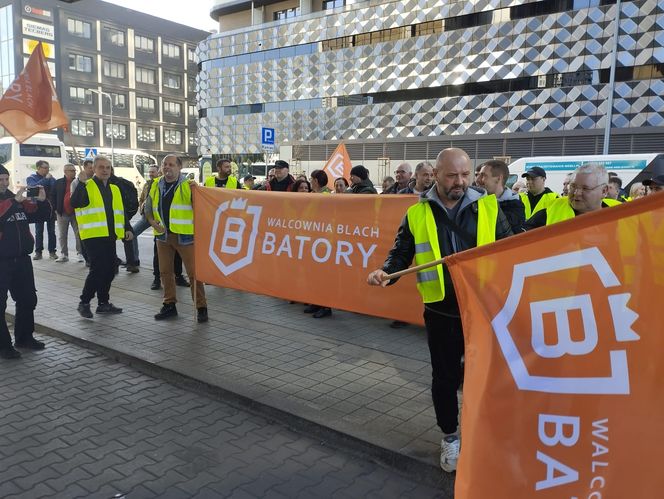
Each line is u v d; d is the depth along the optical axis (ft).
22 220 17.48
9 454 11.50
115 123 192.75
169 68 207.51
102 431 12.65
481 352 7.18
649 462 5.75
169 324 20.85
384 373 15.93
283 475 10.96
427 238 10.23
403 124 119.03
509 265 6.97
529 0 100.94
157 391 15.15
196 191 19.03
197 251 19.24
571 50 97.71
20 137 20.67
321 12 129.49
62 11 176.65
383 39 121.08
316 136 132.87
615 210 6.11
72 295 25.66
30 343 18.34
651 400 5.80
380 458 11.53
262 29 140.15
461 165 9.84
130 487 10.36
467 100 109.81
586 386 6.26
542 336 6.65
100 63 186.91
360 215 15.15
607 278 6.17
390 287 14.60
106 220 21.33
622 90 93.50
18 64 182.39
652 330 5.85
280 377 15.47
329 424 12.51
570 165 50.88
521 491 6.56
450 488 10.46
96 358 17.70
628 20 92.12
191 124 217.15
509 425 6.75
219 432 12.77
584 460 6.18
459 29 109.81
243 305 24.38
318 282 16.07
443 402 10.48
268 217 17.19
